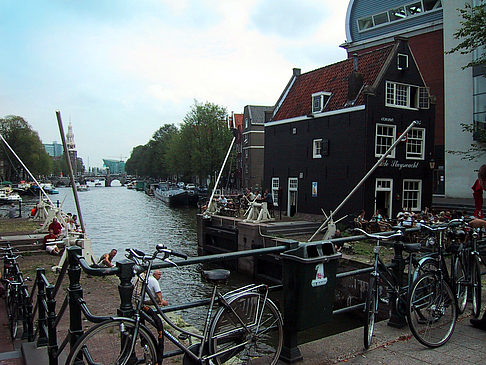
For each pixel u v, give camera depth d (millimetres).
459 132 26484
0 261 11844
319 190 22000
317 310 3605
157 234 28984
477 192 6660
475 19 17594
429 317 4086
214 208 23500
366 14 37125
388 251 13680
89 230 30828
